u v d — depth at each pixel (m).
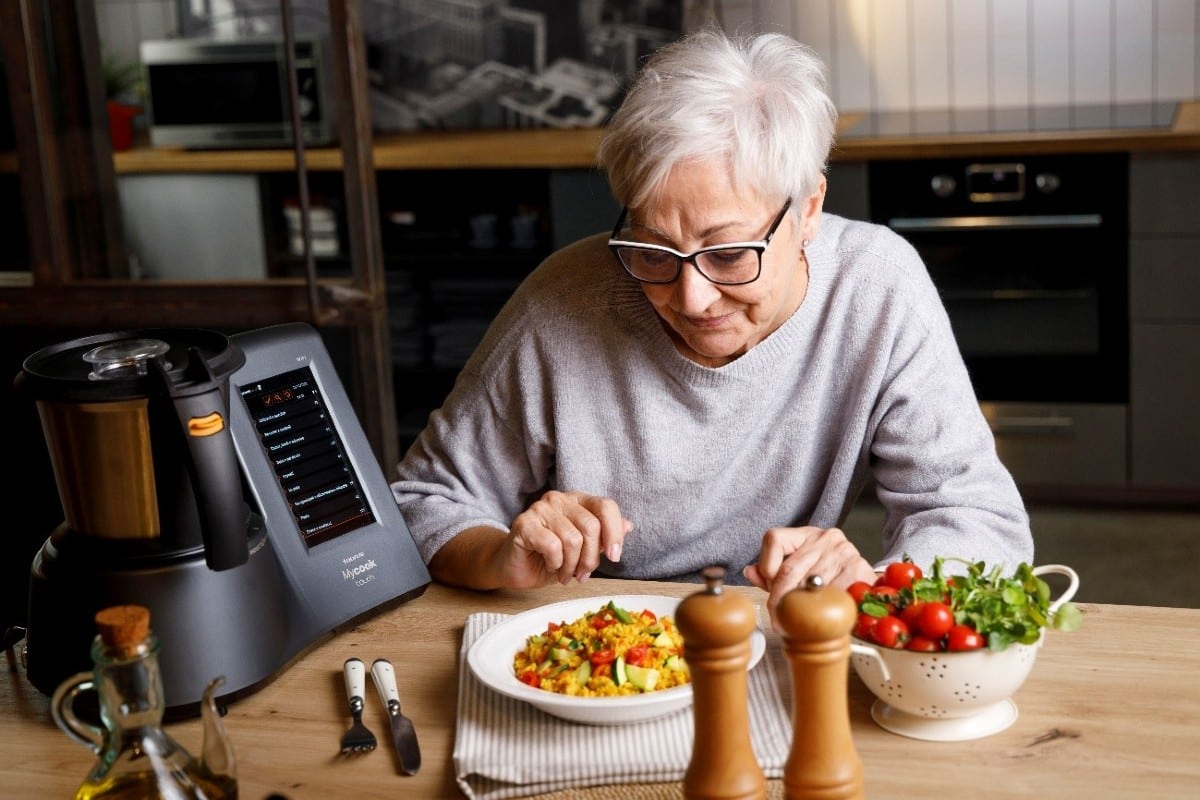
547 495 1.37
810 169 1.32
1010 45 4.18
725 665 0.82
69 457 1.09
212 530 1.06
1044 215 3.57
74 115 2.87
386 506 1.36
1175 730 1.03
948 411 1.50
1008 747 1.02
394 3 4.50
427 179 3.95
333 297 2.89
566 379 1.56
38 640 1.16
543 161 3.82
